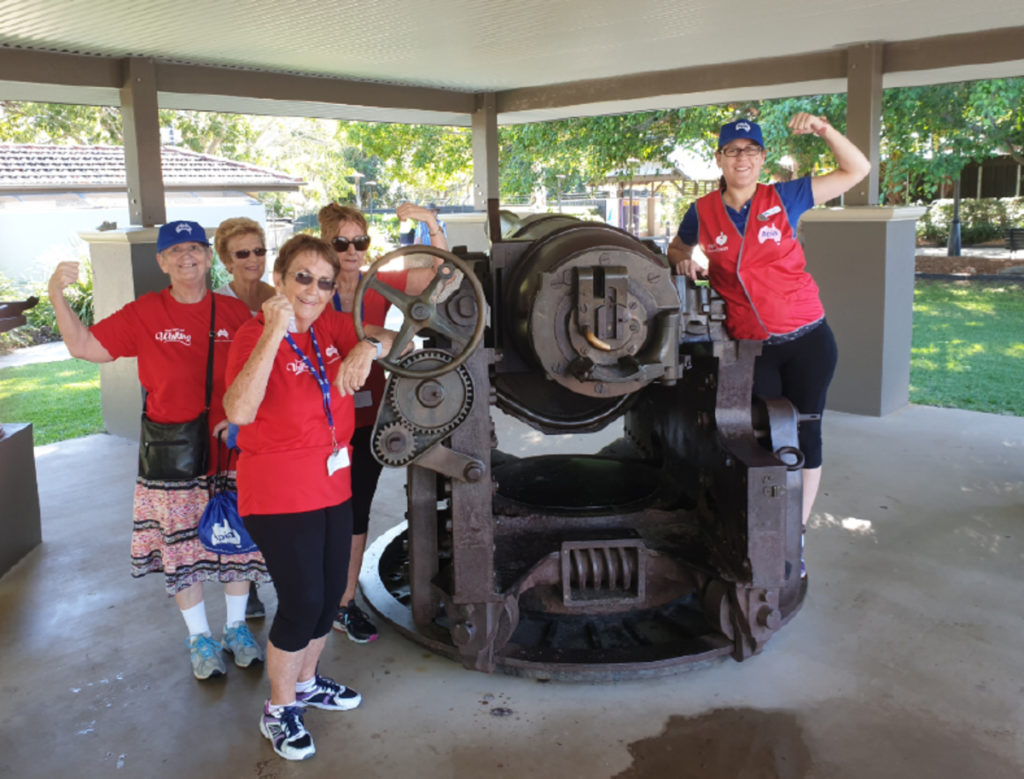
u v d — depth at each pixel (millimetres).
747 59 6594
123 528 4551
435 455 2715
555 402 3354
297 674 2613
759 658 3066
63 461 5832
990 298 14344
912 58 5961
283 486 2404
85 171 18031
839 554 3977
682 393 3404
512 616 2916
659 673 2951
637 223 24922
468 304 2730
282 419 2389
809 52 6348
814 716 2705
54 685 3004
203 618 3084
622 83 7352
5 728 2744
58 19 4609
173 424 2879
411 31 5219
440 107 8000
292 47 5637
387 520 4609
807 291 3250
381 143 17625
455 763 2512
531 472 3734
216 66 6285
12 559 4062
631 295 2707
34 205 16797
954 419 6414
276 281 2463
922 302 14125
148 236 5715
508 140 15594
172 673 3074
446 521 3109
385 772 2479
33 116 21906
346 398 2539
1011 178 25969
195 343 2883
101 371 6535
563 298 2688
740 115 14195
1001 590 3584
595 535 3127
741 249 3092
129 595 3736
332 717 2758
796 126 3088
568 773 2453
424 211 3234
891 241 6262
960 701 2775
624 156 14492
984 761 2469
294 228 25281
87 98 6359
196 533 2971
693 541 3178
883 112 12547
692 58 6469
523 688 2912
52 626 3455
